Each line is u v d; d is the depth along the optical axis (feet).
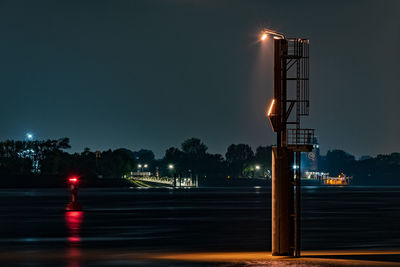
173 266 136.87
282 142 149.89
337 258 149.28
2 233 225.56
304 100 148.15
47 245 185.16
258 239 205.16
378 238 210.18
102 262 144.25
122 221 285.43
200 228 247.91
